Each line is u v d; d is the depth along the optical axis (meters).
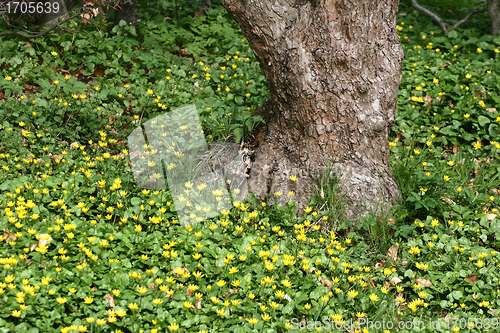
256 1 3.90
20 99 4.94
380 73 4.00
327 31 3.90
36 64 5.57
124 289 3.00
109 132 4.90
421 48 7.17
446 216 4.02
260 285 3.22
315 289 3.25
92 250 3.25
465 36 7.79
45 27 6.12
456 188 4.45
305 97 4.02
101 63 5.82
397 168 4.43
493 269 3.55
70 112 4.93
